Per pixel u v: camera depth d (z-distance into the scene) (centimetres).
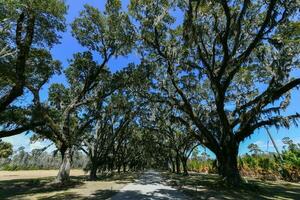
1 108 1702
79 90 2806
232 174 2077
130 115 3459
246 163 4638
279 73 1845
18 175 4606
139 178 3469
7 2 1252
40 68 2089
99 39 2398
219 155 2228
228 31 1725
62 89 2823
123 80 2608
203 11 1791
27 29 1648
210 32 2078
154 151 7962
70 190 1898
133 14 2050
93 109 2995
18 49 1631
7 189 2047
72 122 2934
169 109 2766
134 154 7538
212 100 2839
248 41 2069
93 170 3234
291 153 3831
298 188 2339
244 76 2539
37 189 2028
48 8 1602
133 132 5278
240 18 1625
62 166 2428
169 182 2694
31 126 2180
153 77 2550
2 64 1636
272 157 4334
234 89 2709
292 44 1839
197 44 1830
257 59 2205
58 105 2805
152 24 2025
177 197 1521
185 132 4316
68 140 2494
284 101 2123
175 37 2131
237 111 2230
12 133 2094
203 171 6850
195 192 1728
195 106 2798
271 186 2467
